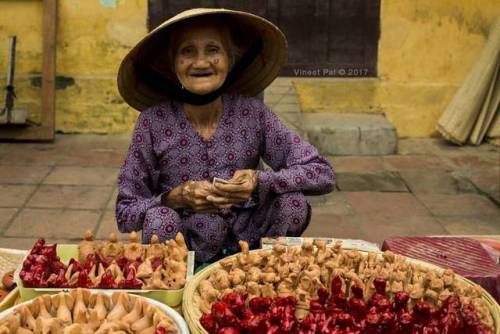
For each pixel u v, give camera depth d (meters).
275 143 2.41
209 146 2.34
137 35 5.83
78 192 4.48
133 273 1.87
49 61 5.65
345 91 5.99
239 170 2.24
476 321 1.66
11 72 5.61
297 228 2.38
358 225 4.08
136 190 2.33
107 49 5.84
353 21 5.91
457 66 6.00
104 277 1.82
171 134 2.32
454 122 5.81
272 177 2.27
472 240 2.46
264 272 1.93
